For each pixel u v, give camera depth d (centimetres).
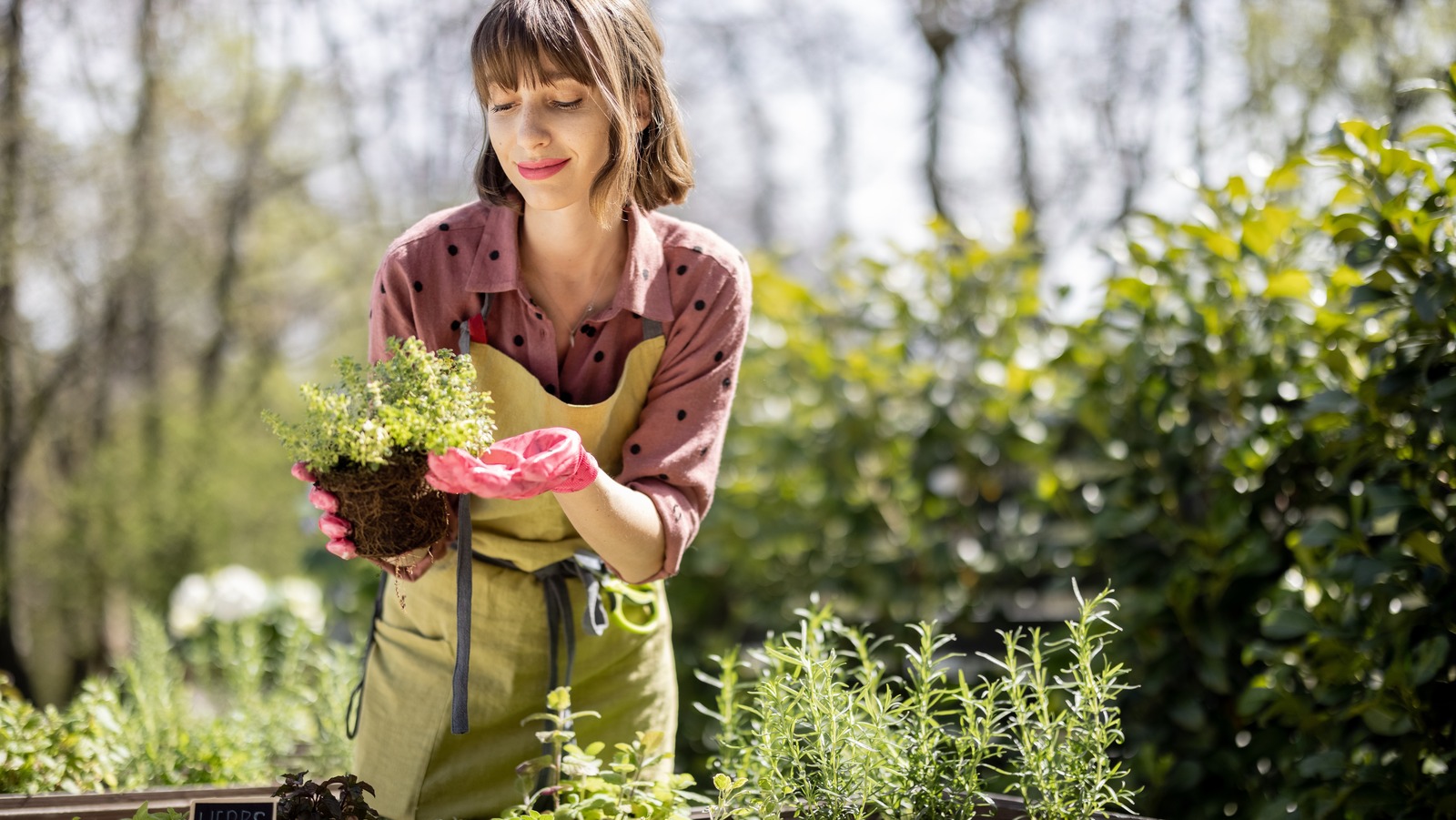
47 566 634
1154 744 241
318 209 728
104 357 638
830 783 151
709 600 384
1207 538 257
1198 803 238
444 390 138
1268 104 408
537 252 164
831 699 154
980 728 169
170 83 593
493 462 139
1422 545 196
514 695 170
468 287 162
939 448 354
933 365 366
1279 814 204
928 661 162
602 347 166
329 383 144
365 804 152
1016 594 342
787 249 431
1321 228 233
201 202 664
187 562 657
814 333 393
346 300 780
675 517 160
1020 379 345
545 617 170
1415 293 200
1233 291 270
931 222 375
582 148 150
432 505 145
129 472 658
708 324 168
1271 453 257
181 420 693
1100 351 305
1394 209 206
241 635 339
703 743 345
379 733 174
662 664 182
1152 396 284
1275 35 408
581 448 140
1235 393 272
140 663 306
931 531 354
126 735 239
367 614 391
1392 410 212
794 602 366
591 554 171
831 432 375
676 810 154
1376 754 205
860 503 369
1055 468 340
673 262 169
